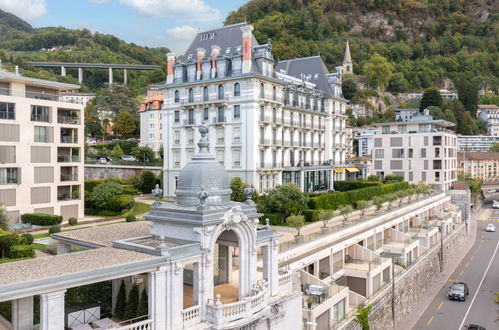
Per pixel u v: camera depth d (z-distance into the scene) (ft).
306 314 100.53
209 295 71.31
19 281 52.95
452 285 180.96
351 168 328.08
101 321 68.18
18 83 204.03
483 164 531.09
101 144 379.55
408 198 260.01
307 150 278.87
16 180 188.55
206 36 265.75
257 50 238.07
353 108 613.52
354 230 167.32
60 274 56.34
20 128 188.03
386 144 369.09
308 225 179.32
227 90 233.14
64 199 208.13
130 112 429.79
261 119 231.91
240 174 230.48
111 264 61.67
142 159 319.47
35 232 167.94
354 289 138.51
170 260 65.26
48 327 55.57
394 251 176.04
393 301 145.38
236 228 75.56
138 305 72.28
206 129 81.87
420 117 370.94
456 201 329.11
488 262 234.17
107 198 216.95
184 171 79.77
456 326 147.64
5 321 69.56
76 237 88.07
